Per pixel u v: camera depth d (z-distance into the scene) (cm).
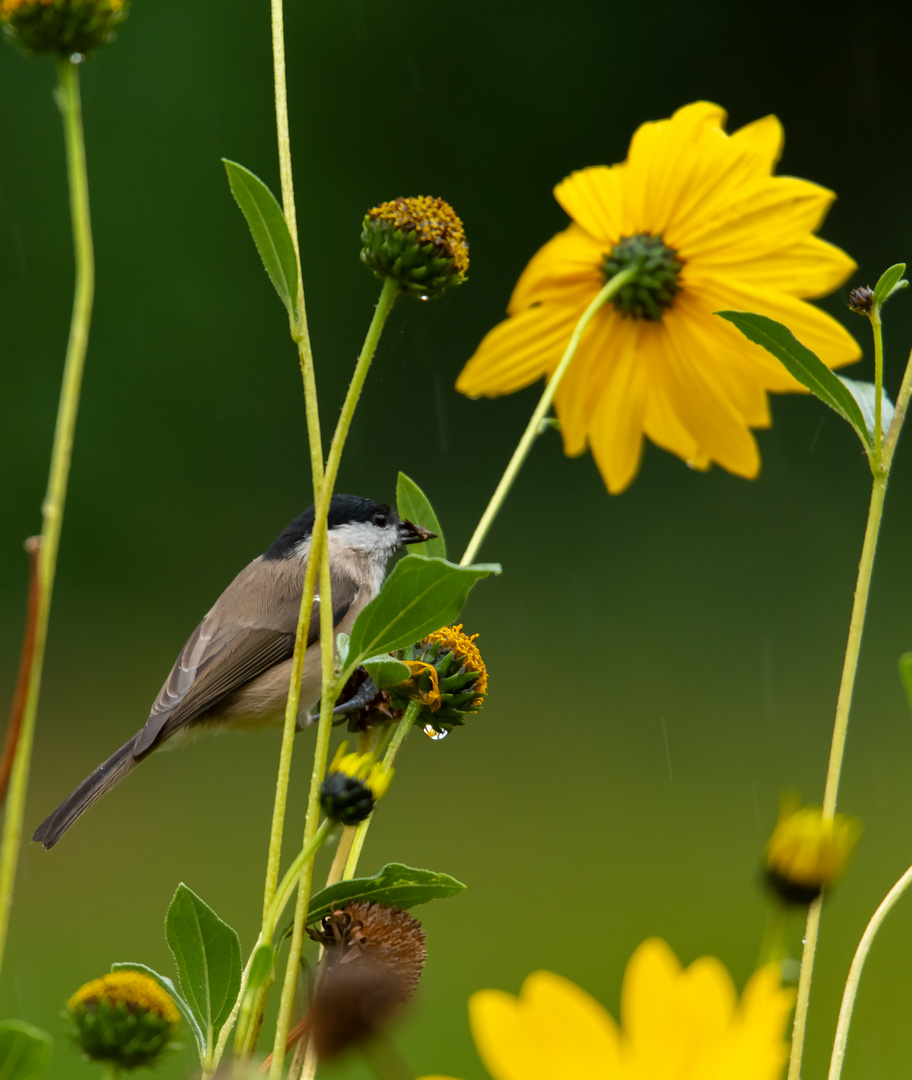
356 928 430
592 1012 287
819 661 1308
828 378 434
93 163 1537
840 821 425
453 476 1504
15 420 1484
